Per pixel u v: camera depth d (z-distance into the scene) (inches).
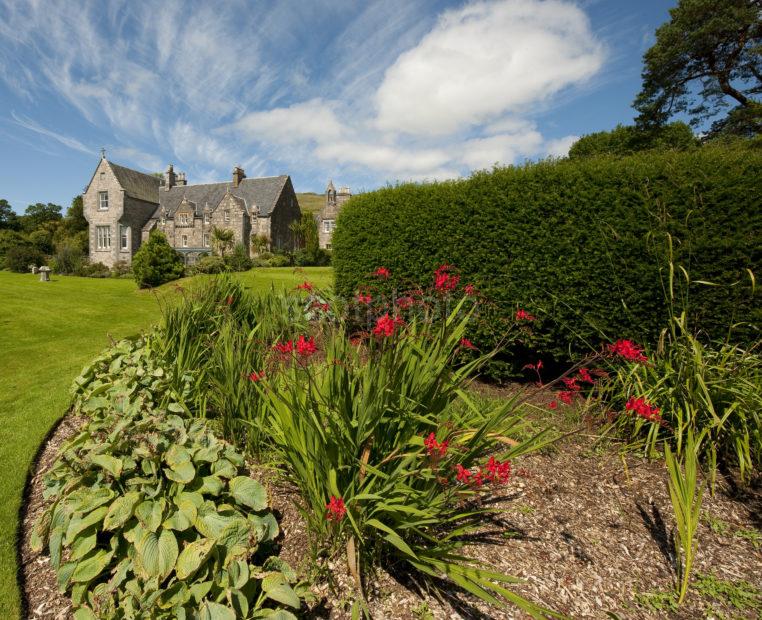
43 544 99.3
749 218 158.9
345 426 83.8
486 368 217.6
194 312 180.4
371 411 83.1
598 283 190.5
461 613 78.8
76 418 167.3
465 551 92.7
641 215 179.9
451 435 89.7
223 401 130.3
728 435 125.0
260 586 80.0
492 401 149.6
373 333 92.7
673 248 170.4
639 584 88.7
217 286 214.7
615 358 164.6
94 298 539.2
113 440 96.7
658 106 816.3
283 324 185.2
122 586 79.6
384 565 88.8
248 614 74.5
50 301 492.4
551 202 201.8
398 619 77.5
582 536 100.8
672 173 173.9
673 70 773.9
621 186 185.9
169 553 76.2
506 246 215.6
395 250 260.8
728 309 161.6
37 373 233.0
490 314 213.6
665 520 107.6
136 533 78.3
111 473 86.7
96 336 340.2
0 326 363.3
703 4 694.5
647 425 141.1
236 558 76.9
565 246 198.2
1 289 564.7
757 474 122.2
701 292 166.7
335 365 93.6
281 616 71.4
